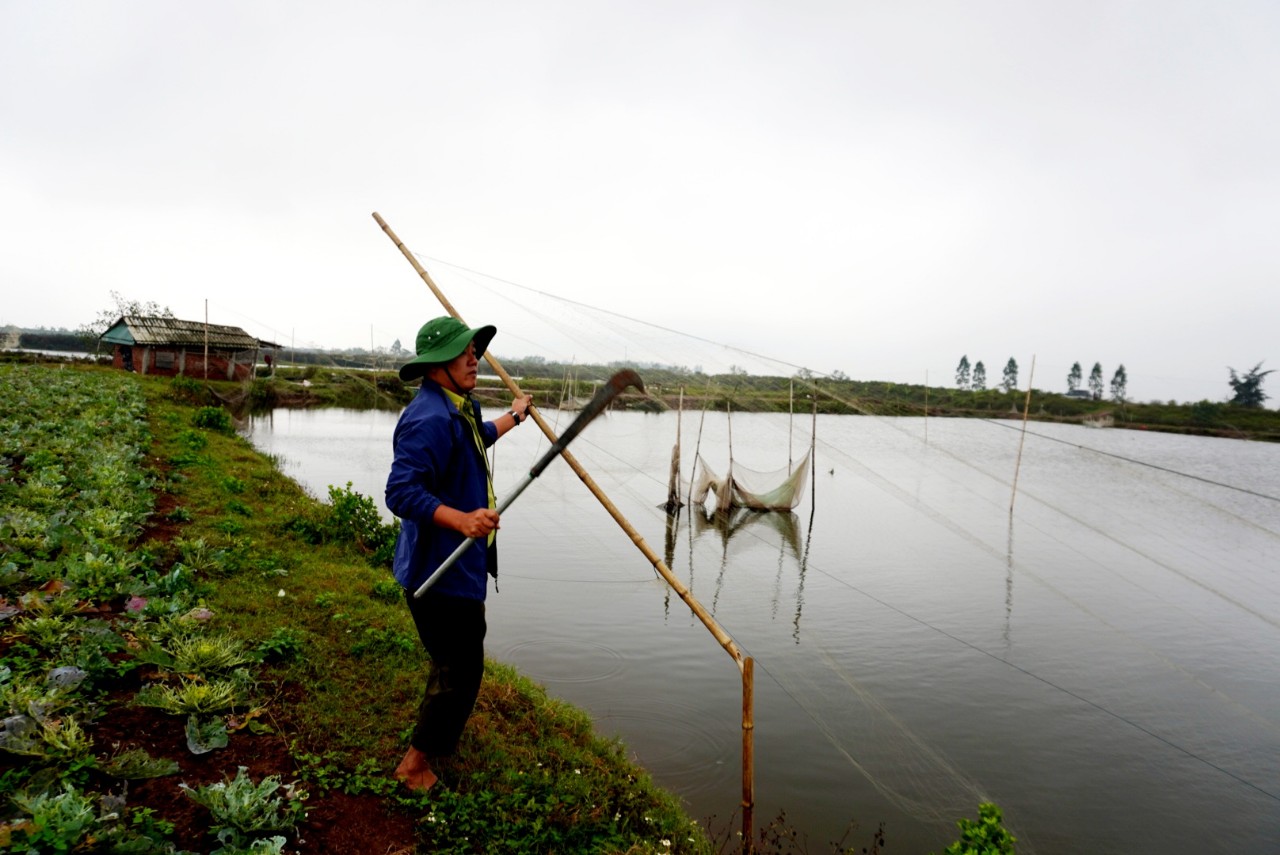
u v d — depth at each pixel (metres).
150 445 14.52
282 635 5.49
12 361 38.19
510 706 5.74
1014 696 8.31
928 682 8.69
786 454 32.28
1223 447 35.19
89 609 5.14
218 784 3.40
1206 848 5.81
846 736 7.01
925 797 6.07
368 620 6.35
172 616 5.24
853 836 5.48
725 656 8.98
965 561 14.92
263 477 14.09
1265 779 6.82
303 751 4.09
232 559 7.42
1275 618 11.30
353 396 48.47
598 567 12.99
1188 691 8.68
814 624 10.59
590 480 4.49
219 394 35.44
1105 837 5.86
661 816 4.88
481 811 4.05
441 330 3.85
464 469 3.82
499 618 9.87
